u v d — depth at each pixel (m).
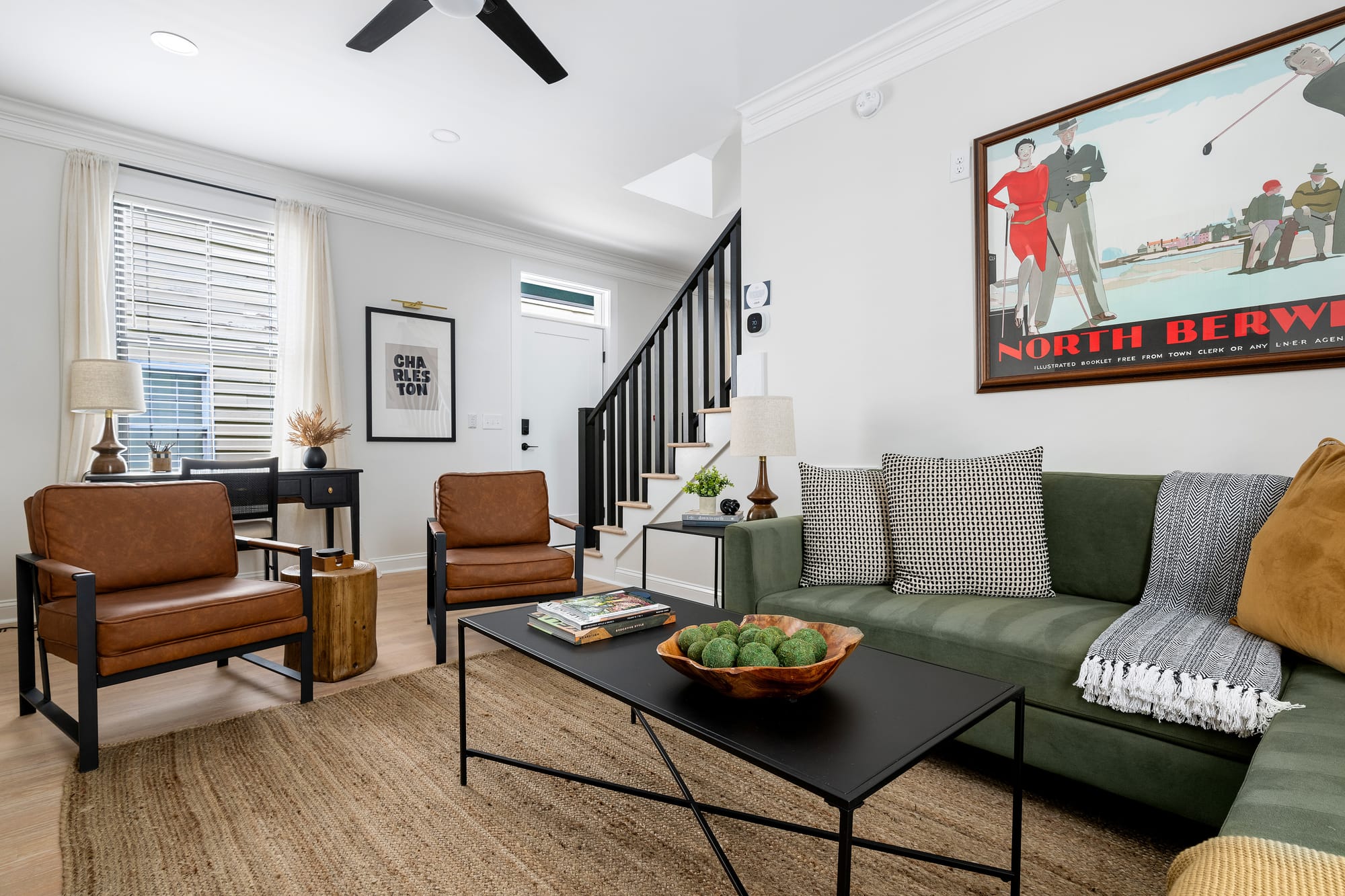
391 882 1.33
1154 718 1.39
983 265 2.55
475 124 3.54
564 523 3.14
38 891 1.31
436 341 4.88
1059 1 2.38
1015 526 2.08
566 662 1.42
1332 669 1.30
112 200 3.55
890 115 2.84
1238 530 1.73
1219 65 2.03
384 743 1.96
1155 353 2.15
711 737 1.06
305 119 3.48
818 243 3.11
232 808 1.60
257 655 2.81
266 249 4.11
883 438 2.87
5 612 3.26
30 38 2.76
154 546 2.23
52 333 3.39
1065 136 2.34
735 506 3.06
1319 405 1.87
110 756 1.87
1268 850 0.71
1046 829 1.52
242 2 2.54
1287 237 1.91
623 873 1.37
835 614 2.02
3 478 3.27
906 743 1.04
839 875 0.88
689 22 2.70
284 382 4.09
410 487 4.75
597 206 4.79
